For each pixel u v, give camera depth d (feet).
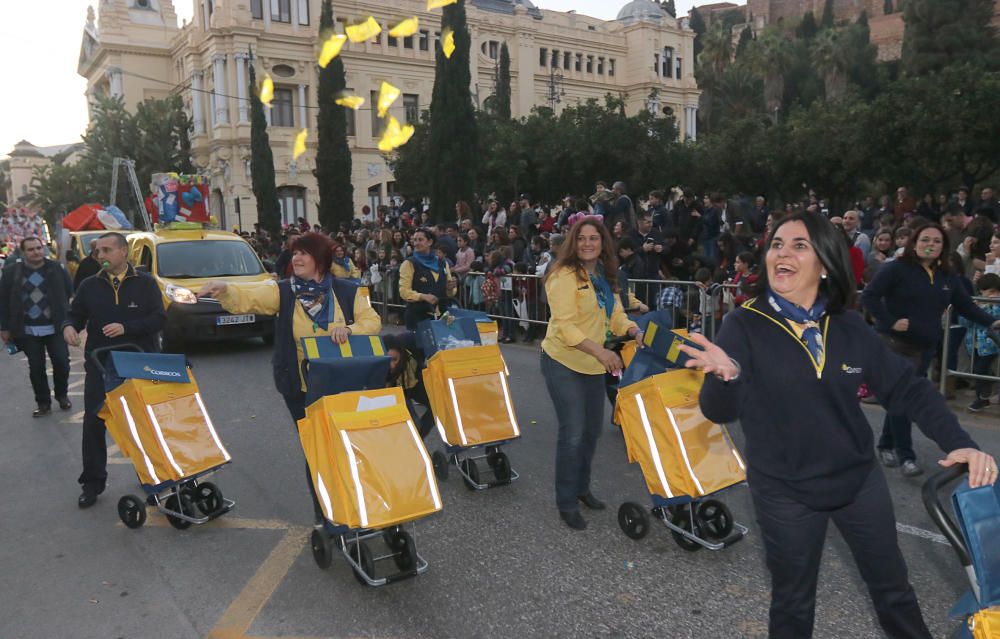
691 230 41.34
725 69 192.85
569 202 47.52
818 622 11.16
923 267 17.17
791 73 188.85
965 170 81.46
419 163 94.12
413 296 23.24
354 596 12.36
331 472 12.10
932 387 7.98
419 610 11.85
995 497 7.15
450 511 16.01
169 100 137.18
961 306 17.46
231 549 14.42
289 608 12.02
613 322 15.03
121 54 153.28
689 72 193.88
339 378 12.44
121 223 68.95
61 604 12.43
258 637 11.21
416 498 12.10
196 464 15.12
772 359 8.02
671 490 13.16
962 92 75.77
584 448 15.23
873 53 179.73
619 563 13.28
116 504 17.16
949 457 7.52
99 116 136.87
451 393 16.71
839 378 7.90
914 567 12.80
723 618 11.34
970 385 24.98
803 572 8.07
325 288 14.05
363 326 14.10
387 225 73.26
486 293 37.83
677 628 11.11
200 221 43.57
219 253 38.55
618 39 184.65
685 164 106.01
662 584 12.46
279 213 115.75
